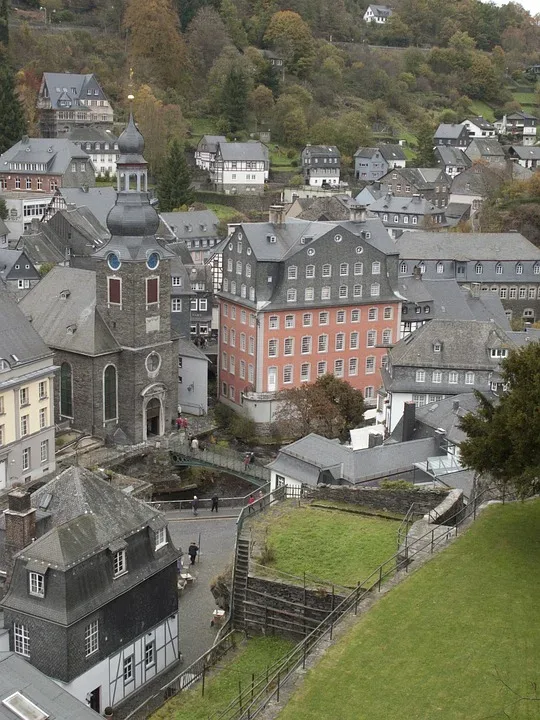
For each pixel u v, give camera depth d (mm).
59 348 105500
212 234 191000
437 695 37688
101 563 55406
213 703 48938
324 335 130500
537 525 51250
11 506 56562
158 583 59625
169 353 110812
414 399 102375
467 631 41688
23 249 154500
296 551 56000
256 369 127500
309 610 52250
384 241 136875
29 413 91688
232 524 84625
